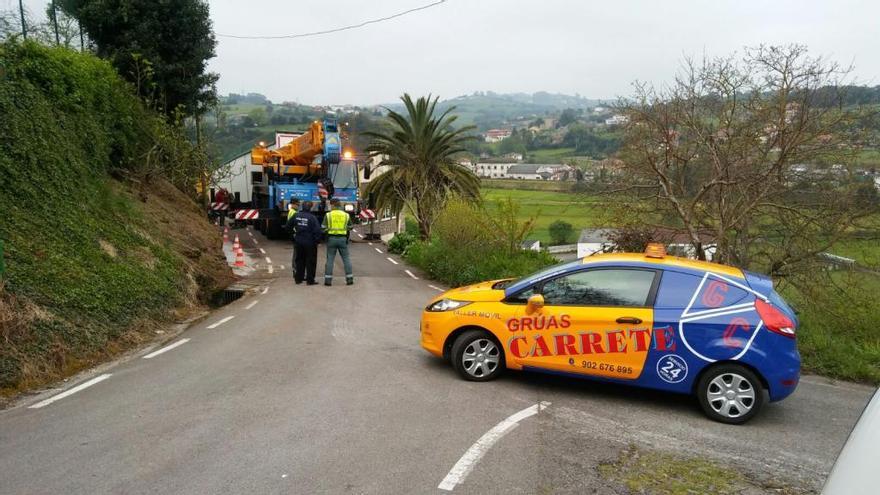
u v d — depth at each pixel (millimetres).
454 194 22875
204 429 4953
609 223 12383
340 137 21844
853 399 6348
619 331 5816
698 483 4281
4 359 6031
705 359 5559
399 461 4426
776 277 11211
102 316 7844
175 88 23156
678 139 11523
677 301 5738
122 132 15906
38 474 4102
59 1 21188
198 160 21672
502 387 6281
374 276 15836
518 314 6219
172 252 12391
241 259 17578
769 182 10516
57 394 5863
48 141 10188
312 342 8078
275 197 23375
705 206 11711
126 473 4133
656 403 5988
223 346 7844
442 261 15336
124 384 6195
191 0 23484
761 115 10539
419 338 8391
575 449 4789
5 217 7902
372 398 5812
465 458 4520
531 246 17906
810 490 4227
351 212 22719
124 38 22094
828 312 9422
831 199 10492
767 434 5273
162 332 8781
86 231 9539
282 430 4957
